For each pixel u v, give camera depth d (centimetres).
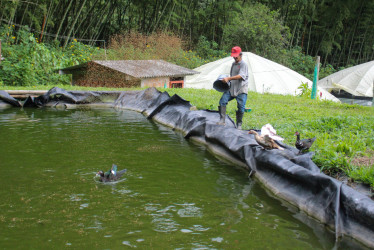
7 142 771
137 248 354
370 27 4028
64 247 354
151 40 2552
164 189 521
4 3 1934
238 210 455
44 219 415
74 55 2145
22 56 1802
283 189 505
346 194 404
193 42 3534
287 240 380
